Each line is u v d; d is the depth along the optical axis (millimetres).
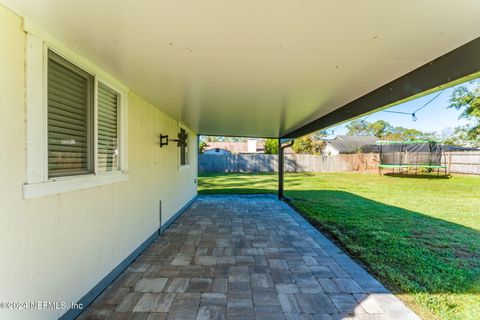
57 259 1959
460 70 1967
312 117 5246
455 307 2326
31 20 1638
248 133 8602
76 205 2205
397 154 16906
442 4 1417
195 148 8773
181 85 3072
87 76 2410
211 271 3068
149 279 2855
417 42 1893
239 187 11867
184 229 4984
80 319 2127
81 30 1751
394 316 2195
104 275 2660
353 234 4547
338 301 2422
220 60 2268
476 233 4629
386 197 8734
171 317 2158
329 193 9734
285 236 4516
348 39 1849
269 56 2168
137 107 3623
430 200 8164
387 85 2914
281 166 8758
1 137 1494
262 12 1505
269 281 2820
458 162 16109
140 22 1642
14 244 1574
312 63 2309
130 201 3361
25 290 1652
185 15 1546
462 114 15109
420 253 3633
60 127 2092
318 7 1447
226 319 2141
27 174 1673
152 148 4254
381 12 1495
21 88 1633
